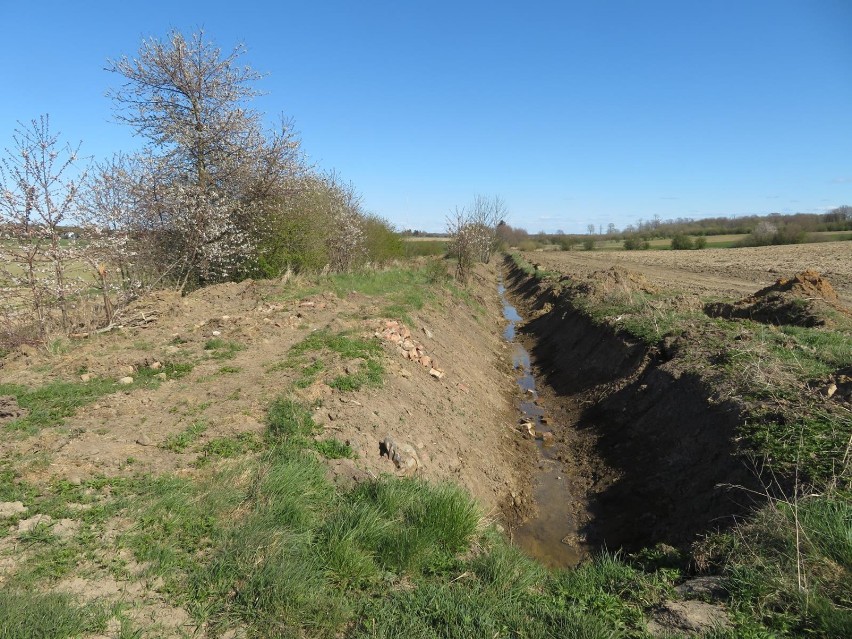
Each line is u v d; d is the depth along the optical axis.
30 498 4.52
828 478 5.14
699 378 8.41
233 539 4.18
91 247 10.46
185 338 9.45
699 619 3.63
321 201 18.67
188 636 3.33
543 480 8.52
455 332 14.97
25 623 3.18
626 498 7.53
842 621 3.28
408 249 36.62
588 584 4.38
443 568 4.45
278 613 3.55
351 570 4.16
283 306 12.24
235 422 6.21
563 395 12.62
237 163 15.03
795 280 14.34
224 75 15.00
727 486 5.95
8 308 9.43
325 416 6.62
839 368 7.78
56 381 7.34
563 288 23.27
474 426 9.20
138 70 14.28
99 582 3.70
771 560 4.10
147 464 5.24
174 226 13.88
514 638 3.51
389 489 5.16
